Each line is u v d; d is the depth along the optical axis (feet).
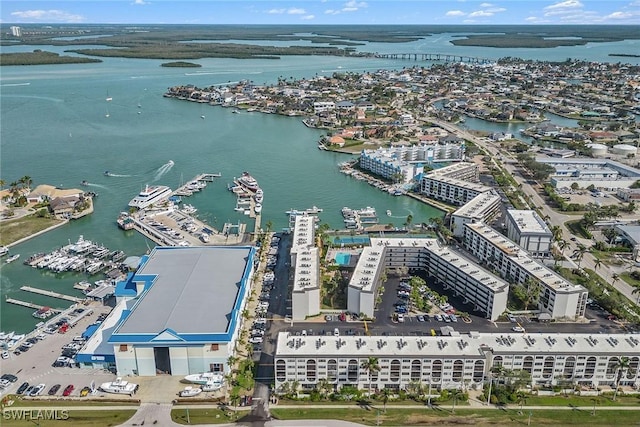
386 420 589.73
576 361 633.61
